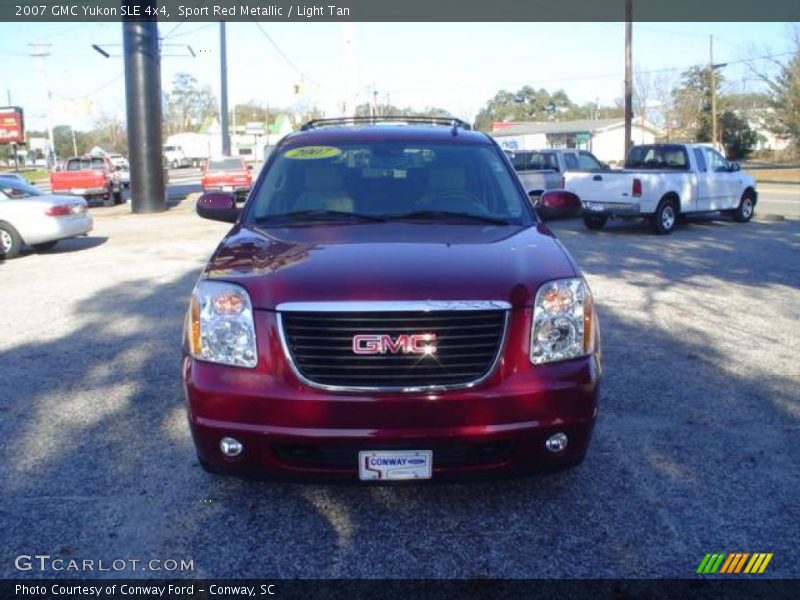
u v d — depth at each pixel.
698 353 5.96
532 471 3.24
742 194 16.61
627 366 5.61
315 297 3.13
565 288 3.35
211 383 3.18
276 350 3.14
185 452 4.16
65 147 93.75
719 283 8.94
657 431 4.39
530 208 4.50
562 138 65.81
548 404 3.17
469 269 3.35
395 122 5.66
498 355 3.16
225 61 32.94
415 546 3.21
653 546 3.19
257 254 3.62
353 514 3.48
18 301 8.32
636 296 8.13
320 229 4.05
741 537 3.25
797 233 14.47
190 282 9.35
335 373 3.11
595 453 4.09
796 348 6.11
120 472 3.92
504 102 108.75
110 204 28.22
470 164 4.73
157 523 3.41
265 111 93.50
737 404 4.83
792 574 2.99
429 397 3.07
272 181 4.62
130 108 21.22
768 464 3.96
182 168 80.12
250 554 3.16
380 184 4.53
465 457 3.18
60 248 13.27
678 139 60.34
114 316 7.47
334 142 4.89
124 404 4.93
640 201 14.11
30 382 5.41
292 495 3.66
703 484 3.74
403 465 3.12
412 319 3.10
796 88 41.91
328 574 3.02
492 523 3.39
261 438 3.11
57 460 4.07
